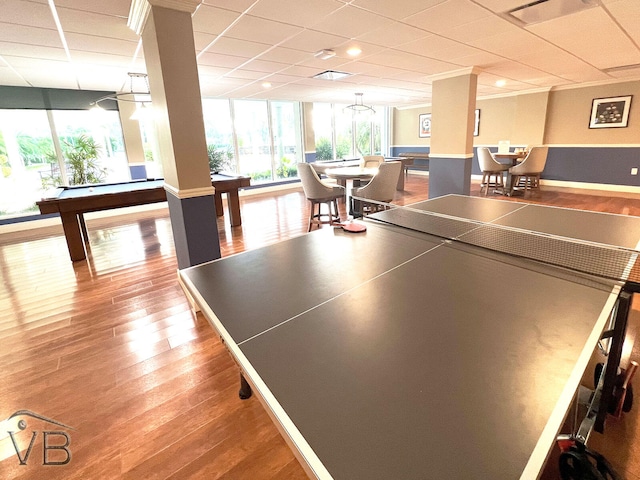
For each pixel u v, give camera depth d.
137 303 2.83
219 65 4.30
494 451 0.58
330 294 1.20
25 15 2.45
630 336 2.10
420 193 7.27
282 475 1.36
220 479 1.35
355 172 5.11
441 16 2.78
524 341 0.89
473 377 0.76
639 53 4.12
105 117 6.30
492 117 8.59
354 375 0.79
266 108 8.49
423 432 0.63
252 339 0.95
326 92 7.11
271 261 1.55
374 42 3.45
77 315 2.65
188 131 2.54
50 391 1.84
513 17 2.85
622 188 6.78
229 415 1.66
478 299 1.12
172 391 1.83
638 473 1.31
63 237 5.08
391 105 10.51
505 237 1.80
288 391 0.75
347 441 0.62
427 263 1.46
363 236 1.89
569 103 7.16
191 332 2.38
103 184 4.92
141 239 4.75
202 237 2.75
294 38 3.26
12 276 3.52
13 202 5.55
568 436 1.05
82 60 3.74
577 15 2.82
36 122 5.66
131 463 1.42
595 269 1.34
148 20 2.39
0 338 2.36
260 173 8.73
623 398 1.50
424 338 0.92
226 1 2.39
